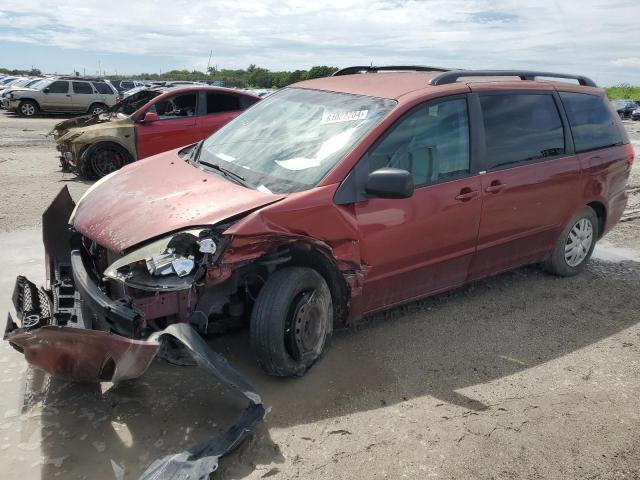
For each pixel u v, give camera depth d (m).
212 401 3.28
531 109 4.87
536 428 3.25
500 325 4.52
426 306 4.79
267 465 2.80
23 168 10.57
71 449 2.84
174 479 2.56
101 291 3.12
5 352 3.72
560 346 4.25
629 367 4.00
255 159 3.94
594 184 5.35
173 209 3.32
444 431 3.16
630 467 2.98
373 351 3.97
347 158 3.63
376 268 3.80
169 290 2.90
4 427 2.99
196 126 10.34
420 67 5.21
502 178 4.46
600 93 5.70
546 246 5.21
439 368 3.82
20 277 3.80
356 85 4.46
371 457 2.92
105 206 3.60
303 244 3.39
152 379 3.47
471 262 4.51
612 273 5.89
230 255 3.07
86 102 24.80
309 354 3.52
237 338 3.99
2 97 26.47
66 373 3.01
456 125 4.24
